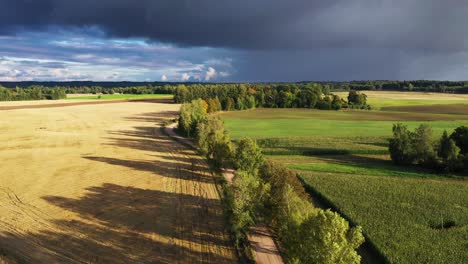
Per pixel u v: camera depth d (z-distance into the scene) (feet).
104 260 95.45
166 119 421.59
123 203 137.39
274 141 274.98
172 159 213.25
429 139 206.39
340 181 167.63
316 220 76.38
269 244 106.83
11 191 149.18
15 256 96.63
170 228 115.55
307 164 207.00
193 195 148.15
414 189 156.97
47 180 165.27
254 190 107.76
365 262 101.09
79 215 125.08
